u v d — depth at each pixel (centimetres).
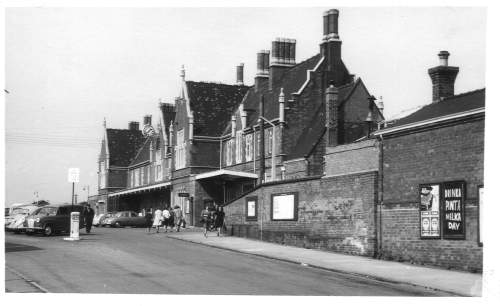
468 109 2069
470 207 2027
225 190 5547
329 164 3334
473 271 1991
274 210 3142
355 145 3134
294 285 1673
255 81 5850
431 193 2186
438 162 2180
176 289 1562
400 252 2314
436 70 2706
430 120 2186
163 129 7094
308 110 4722
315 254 2553
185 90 6088
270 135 4806
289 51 5466
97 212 9206
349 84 4575
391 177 2403
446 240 2111
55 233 3816
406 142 2341
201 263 2142
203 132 5838
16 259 2175
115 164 8881
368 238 2459
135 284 1630
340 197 2653
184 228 5122
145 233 4081
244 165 5200
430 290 1669
